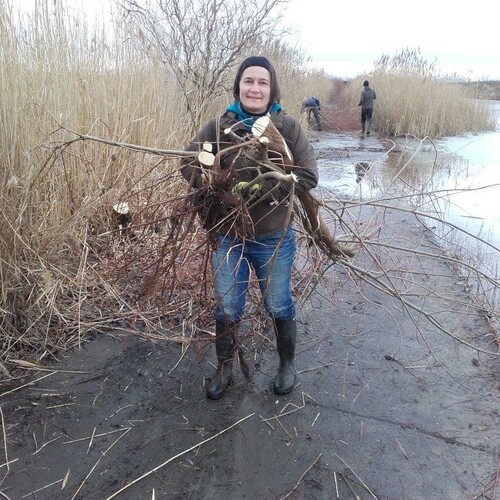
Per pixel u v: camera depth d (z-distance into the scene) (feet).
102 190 12.13
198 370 9.68
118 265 11.38
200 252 10.18
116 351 10.19
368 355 10.37
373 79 60.54
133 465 7.41
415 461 7.58
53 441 7.82
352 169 30.94
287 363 9.12
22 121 10.17
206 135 7.94
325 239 9.11
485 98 55.77
